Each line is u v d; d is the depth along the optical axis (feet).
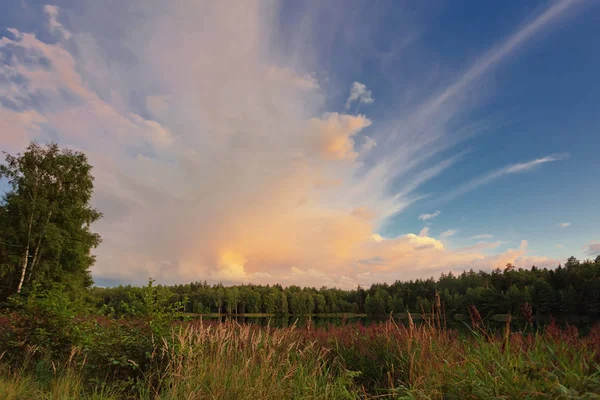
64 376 20.84
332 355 23.62
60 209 81.87
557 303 167.53
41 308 27.50
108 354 21.21
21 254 76.28
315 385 17.04
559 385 10.00
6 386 19.24
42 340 25.02
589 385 10.27
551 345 15.19
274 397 16.20
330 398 16.99
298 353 21.16
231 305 351.05
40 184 81.10
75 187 85.46
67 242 81.30
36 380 21.90
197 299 338.75
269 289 405.18
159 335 20.97
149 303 23.15
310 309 378.32
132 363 20.31
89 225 87.86
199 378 17.51
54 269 77.30
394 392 15.37
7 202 78.74
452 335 19.49
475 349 15.66
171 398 16.40
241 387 16.44
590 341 15.96
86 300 83.87
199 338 20.17
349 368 21.62
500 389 11.76
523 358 13.56
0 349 25.07
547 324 17.84
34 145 82.58
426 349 17.29
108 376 21.08
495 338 15.94
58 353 24.98
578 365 11.99
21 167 79.92
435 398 12.82
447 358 15.65
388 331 22.88
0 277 73.61
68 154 87.61
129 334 22.17
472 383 12.09
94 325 25.18
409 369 16.94
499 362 13.41
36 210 78.07
